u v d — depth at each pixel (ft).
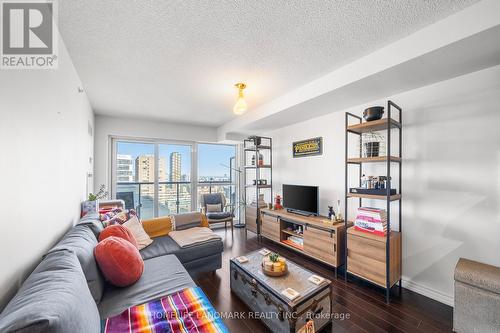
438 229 6.72
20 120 3.41
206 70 7.09
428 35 5.02
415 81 6.61
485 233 5.87
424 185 7.03
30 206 3.69
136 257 5.54
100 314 4.16
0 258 2.83
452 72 6.06
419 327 5.57
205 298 4.69
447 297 6.48
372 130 8.30
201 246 8.16
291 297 4.89
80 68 6.84
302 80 7.91
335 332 5.40
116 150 13.35
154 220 9.31
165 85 8.27
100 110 11.42
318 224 9.05
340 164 9.82
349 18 4.74
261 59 6.43
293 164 12.41
